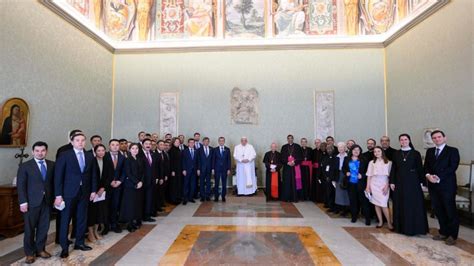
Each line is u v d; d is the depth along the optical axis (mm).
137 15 10680
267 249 4594
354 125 10258
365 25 10281
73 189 4375
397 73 9469
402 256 4297
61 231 4289
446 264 3996
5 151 5957
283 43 10383
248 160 9414
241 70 10562
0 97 5840
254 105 10492
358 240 5043
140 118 10609
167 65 10633
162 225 6012
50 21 7270
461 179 6508
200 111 10539
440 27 7441
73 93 8250
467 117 6582
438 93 7543
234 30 10602
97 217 5012
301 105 10406
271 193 8859
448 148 4961
